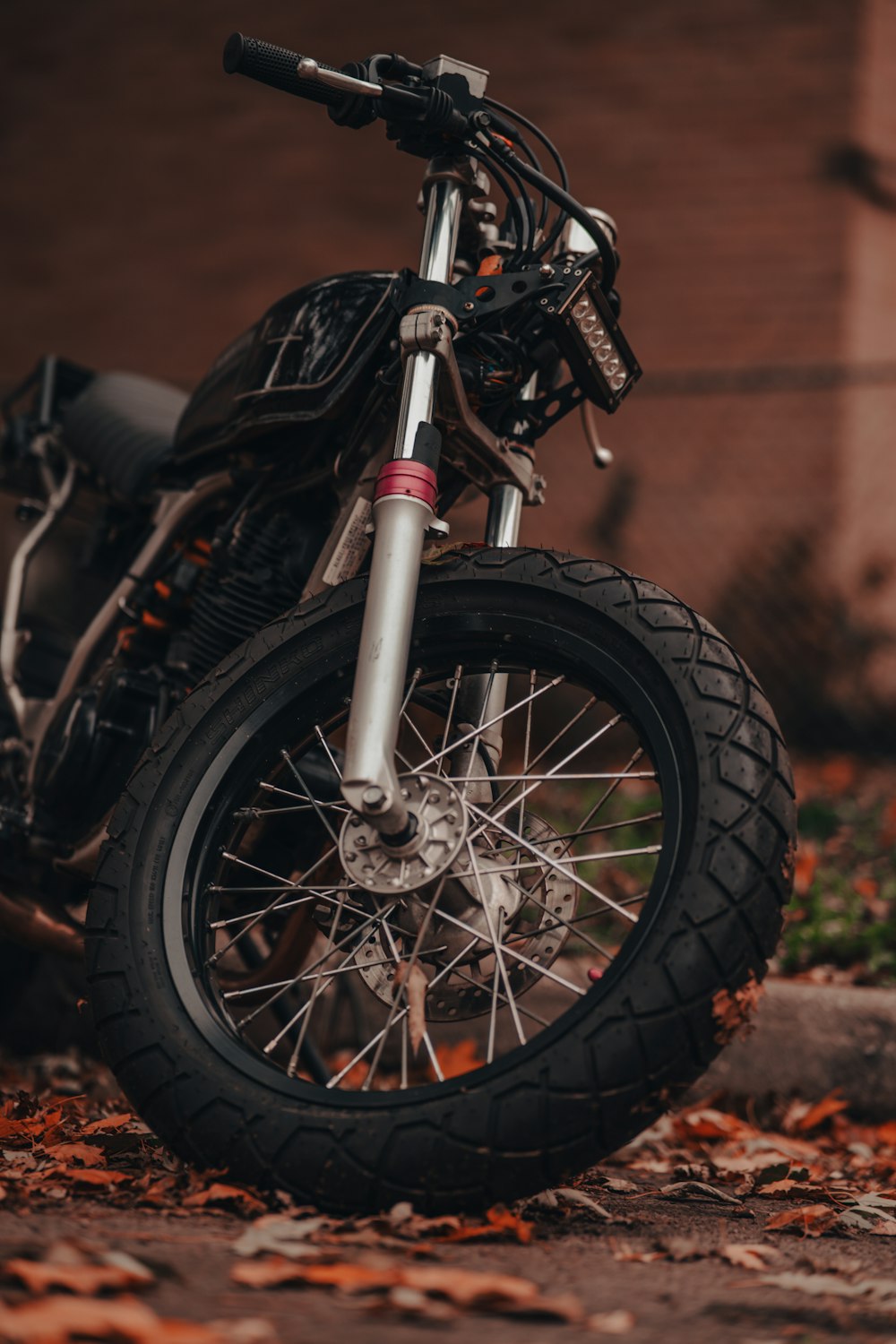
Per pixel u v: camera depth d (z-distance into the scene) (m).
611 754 7.45
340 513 2.55
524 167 2.38
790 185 9.58
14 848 2.94
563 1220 2.07
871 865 5.29
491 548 2.27
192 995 2.13
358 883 2.06
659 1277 1.73
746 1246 1.91
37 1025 3.92
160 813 2.25
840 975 4.10
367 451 2.53
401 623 2.10
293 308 2.66
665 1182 2.68
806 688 8.89
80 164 11.12
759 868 1.90
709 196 9.71
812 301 9.50
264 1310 1.47
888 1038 3.52
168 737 2.31
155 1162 2.28
